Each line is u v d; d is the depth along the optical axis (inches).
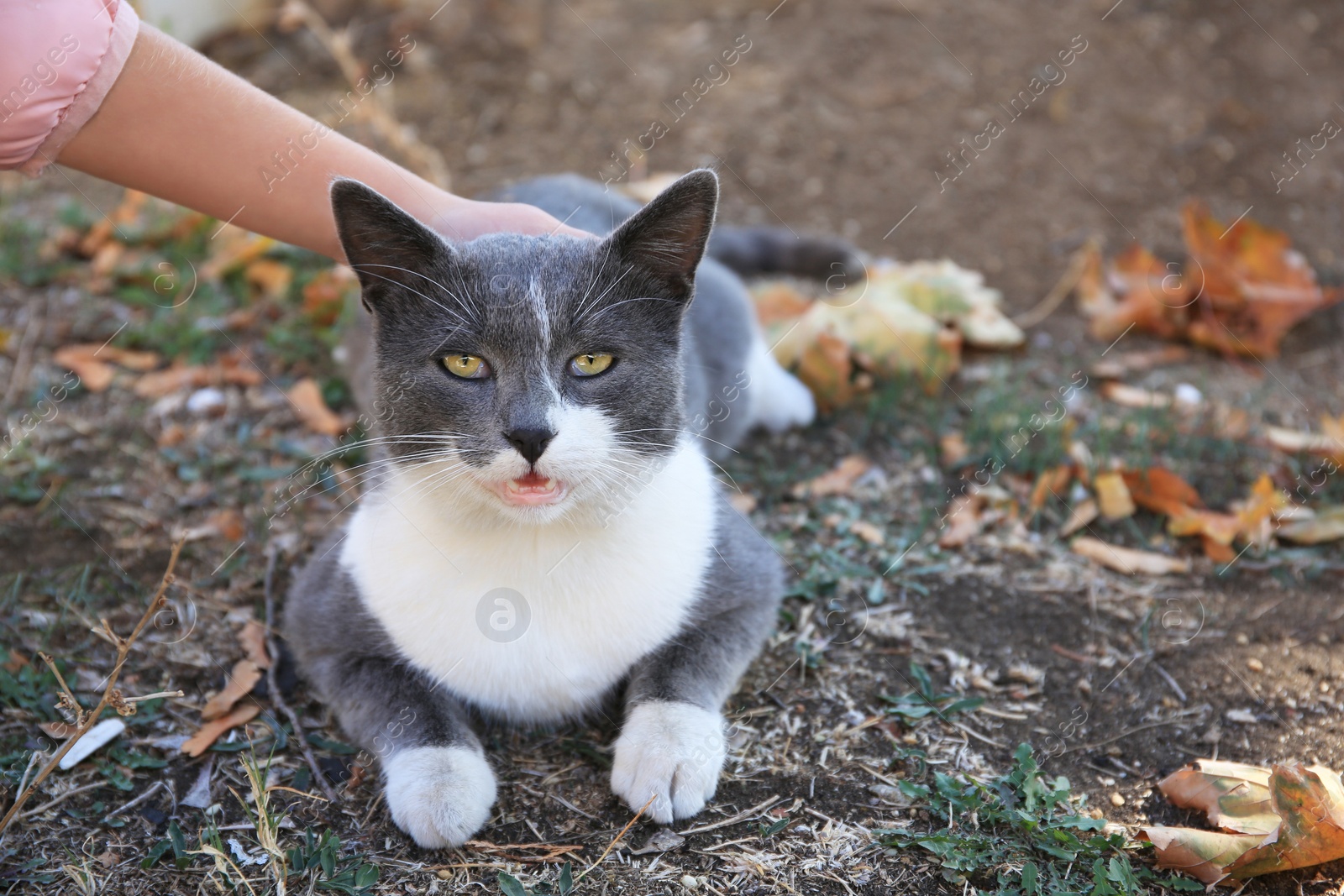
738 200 44.4
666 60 51.7
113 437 36.7
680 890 27.6
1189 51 50.3
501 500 28.5
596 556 29.3
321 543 32.9
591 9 54.9
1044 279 41.9
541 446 27.9
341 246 28.6
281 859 27.5
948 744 30.0
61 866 28.0
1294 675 31.2
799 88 49.8
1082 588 33.3
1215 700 30.8
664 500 29.8
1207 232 39.9
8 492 34.9
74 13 28.0
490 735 30.4
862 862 28.0
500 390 28.4
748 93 49.6
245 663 31.3
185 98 29.0
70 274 41.3
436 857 28.0
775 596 31.3
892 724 30.4
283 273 40.8
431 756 28.7
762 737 30.1
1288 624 32.3
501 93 50.0
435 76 50.9
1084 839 28.4
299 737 30.0
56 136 28.6
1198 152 45.7
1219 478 35.9
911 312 38.9
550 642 29.5
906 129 47.6
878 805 28.9
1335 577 33.4
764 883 27.7
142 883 27.7
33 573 33.2
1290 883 27.8
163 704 30.6
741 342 36.0
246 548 34.0
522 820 28.7
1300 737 30.0
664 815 28.3
